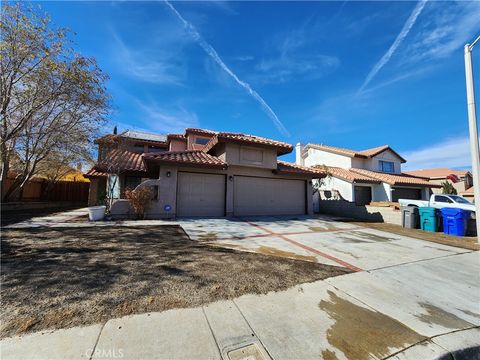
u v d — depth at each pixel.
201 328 2.59
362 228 10.25
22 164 12.80
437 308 3.29
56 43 8.79
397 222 11.61
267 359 2.17
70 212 12.97
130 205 10.48
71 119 10.68
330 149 24.16
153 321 2.67
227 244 6.56
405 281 4.25
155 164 11.05
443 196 12.52
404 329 2.74
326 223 11.35
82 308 2.88
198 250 5.78
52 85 9.16
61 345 2.22
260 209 13.32
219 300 3.24
